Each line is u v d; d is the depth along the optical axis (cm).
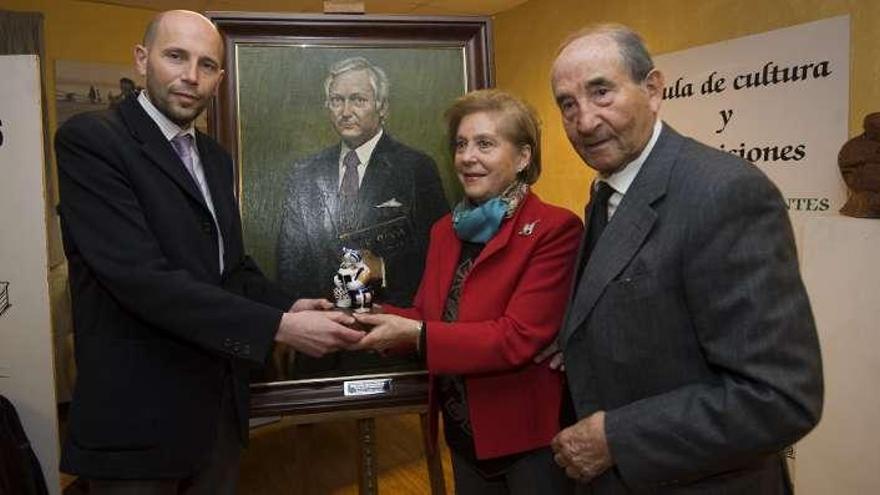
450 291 148
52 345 237
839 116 256
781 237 92
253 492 293
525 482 140
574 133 109
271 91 169
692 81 320
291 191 171
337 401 167
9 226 232
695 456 93
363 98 173
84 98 446
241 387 154
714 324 94
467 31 178
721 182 94
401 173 176
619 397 105
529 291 134
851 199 206
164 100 137
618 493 107
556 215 139
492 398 138
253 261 165
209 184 152
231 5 444
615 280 103
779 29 276
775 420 88
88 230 128
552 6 434
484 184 140
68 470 133
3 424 225
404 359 173
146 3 443
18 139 229
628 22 371
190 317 128
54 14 430
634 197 104
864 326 185
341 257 173
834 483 195
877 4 241
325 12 171
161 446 134
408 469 313
